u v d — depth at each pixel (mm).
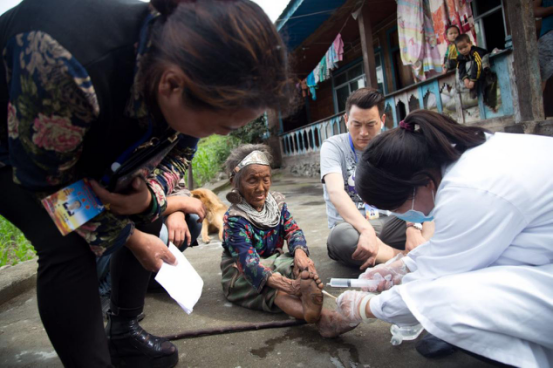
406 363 1545
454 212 1252
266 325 1920
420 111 1397
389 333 1792
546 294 1186
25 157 1010
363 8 6914
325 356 1639
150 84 981
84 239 1175
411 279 1434
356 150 2645
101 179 1188
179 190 2254
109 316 1662
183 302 1456
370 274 1873
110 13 1013
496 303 1184
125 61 1016
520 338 1183
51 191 1078
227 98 872
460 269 1302
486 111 5281
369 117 2436
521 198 1198
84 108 929
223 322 2031
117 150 1181
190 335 1884
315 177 9820
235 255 2049
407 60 6453
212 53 833
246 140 11859
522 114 4566
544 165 1238
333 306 2098
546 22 5238
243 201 2180
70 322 1157
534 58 4418
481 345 1199
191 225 2420
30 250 4145
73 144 978
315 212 5020
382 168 1348
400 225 2492
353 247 2434
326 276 2545
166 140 1229
